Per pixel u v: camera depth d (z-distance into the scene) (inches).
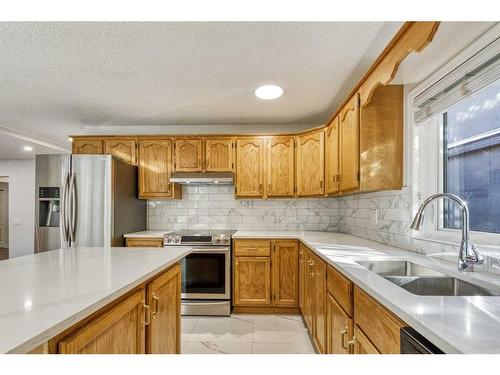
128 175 126.9
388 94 78.7
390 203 85.4
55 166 115.5
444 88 62.3
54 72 87.7
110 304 40.5
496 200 55.0
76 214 113.6
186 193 144.6
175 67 84.8
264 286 118.6
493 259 50.4
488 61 50.9
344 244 88.4
